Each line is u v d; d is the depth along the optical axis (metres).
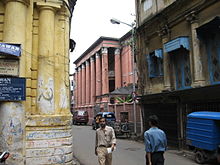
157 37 13.07
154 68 13.34
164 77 12.02
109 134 5.43
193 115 8.43
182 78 10.97
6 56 6.27
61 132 6.94
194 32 9.89
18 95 6.24
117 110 23.50
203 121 7.86
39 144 6.58
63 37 7.79
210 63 9.27
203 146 7.73
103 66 31.31
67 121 7.14
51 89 7.08
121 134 16.25
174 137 11.18
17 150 6.12
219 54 8.79
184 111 10.45
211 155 7.55
